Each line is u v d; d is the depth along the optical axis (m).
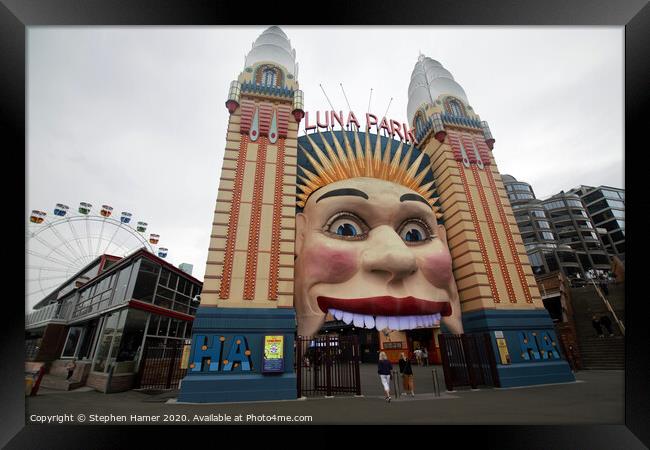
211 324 10.66
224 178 12.61
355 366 11.67
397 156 16.11
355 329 29.14
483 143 17.41
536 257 48.56
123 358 14.17
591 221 54.41
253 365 10.52
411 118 20.02
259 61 15.25
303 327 12.02
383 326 12.50
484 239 15.09
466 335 13.02
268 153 13.40
